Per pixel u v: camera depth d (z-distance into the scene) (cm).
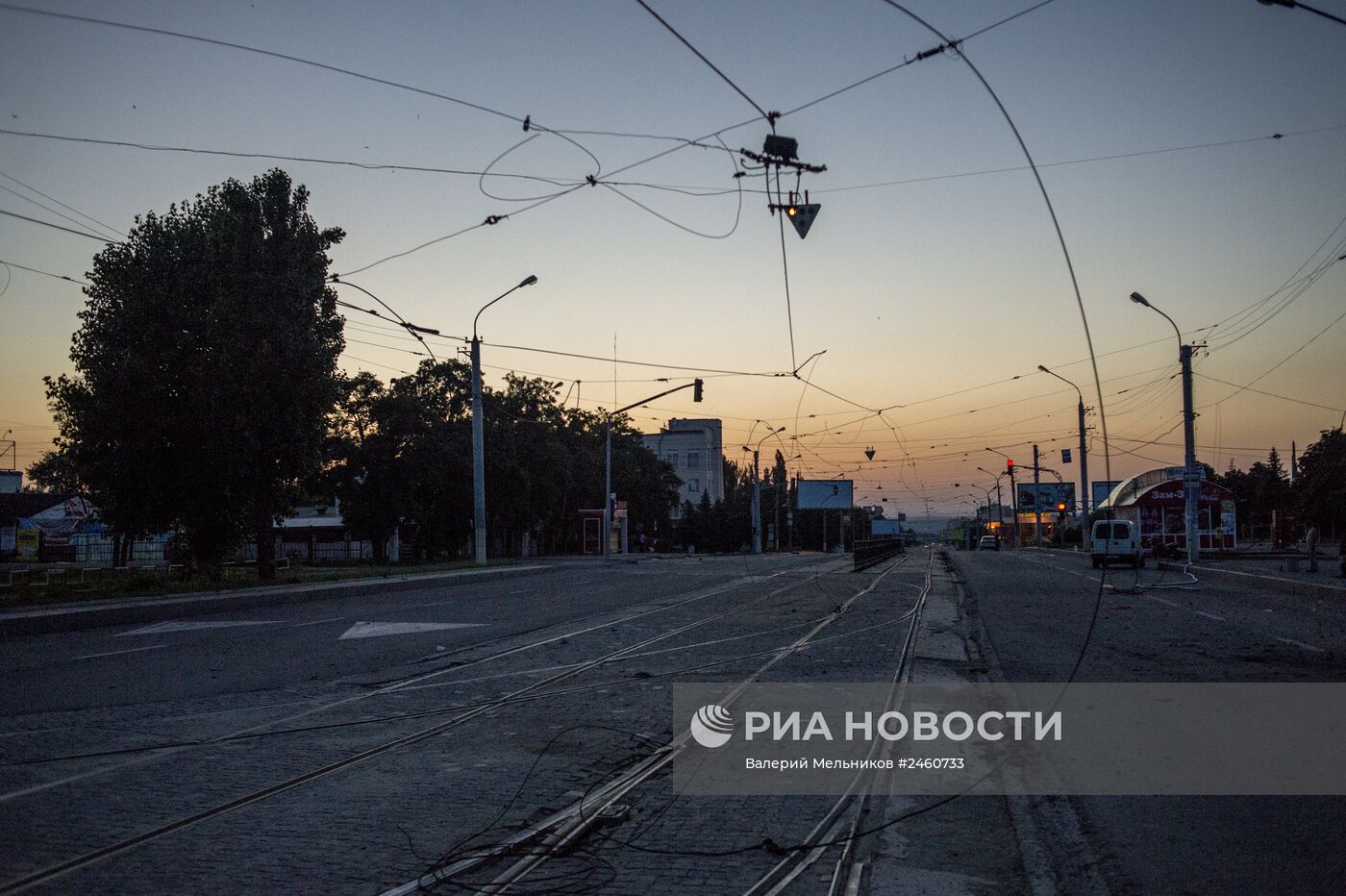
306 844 523
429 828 551
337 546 6222
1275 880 468
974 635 1477
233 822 562
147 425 2516
